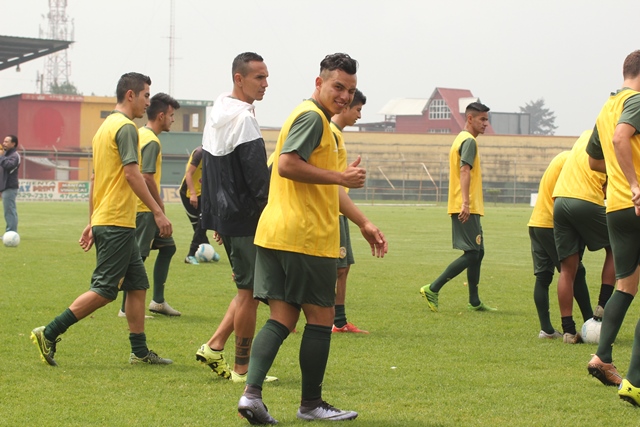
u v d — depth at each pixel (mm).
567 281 8781
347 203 5691
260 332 5480
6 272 14391
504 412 5758
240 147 6469
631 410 5863
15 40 66438
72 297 11359
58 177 76375
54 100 77688
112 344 8234
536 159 80875
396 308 11266
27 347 7938
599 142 7086
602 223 8539
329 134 5441
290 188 5434
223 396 6188
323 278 5438
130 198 7383
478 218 11039
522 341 8820
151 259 17875
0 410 5652
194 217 16859
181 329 9305
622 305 6570
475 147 10922
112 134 7309
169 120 9648
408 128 111625
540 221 9047
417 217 40469
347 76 5387
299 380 6832
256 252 5973
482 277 15266
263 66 6883
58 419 5445
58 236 24000
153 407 5812
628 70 6758
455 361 7660
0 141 79375
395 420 5496
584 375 7070
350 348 8297
